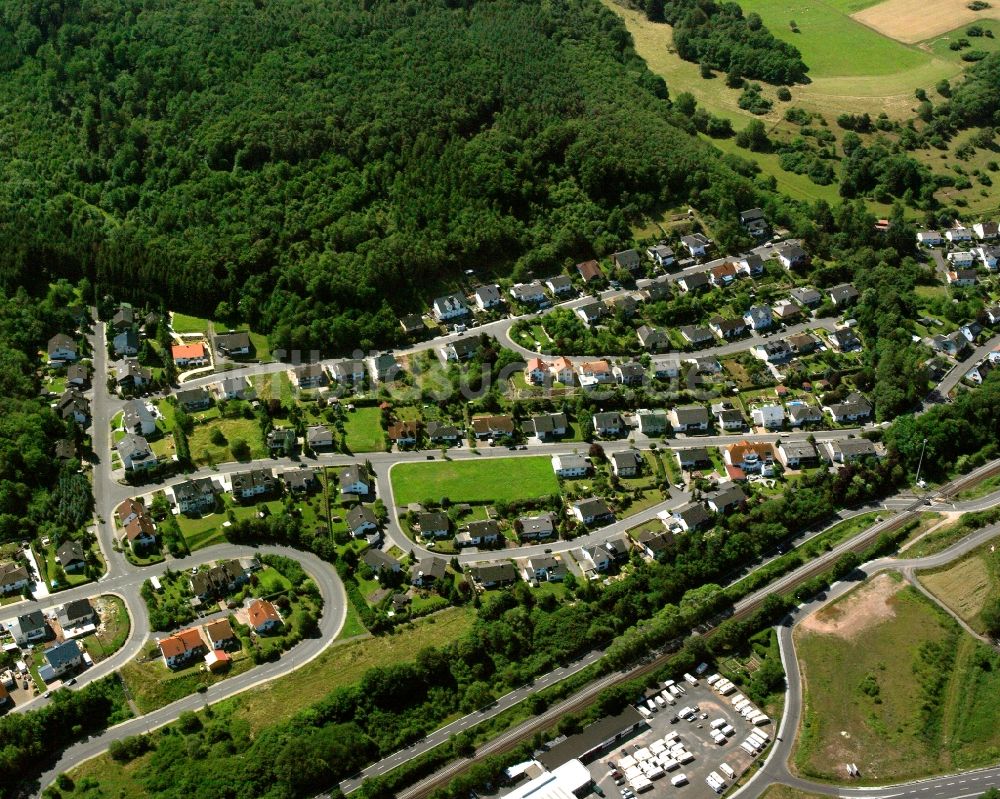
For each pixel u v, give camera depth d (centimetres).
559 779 17788
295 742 17888
